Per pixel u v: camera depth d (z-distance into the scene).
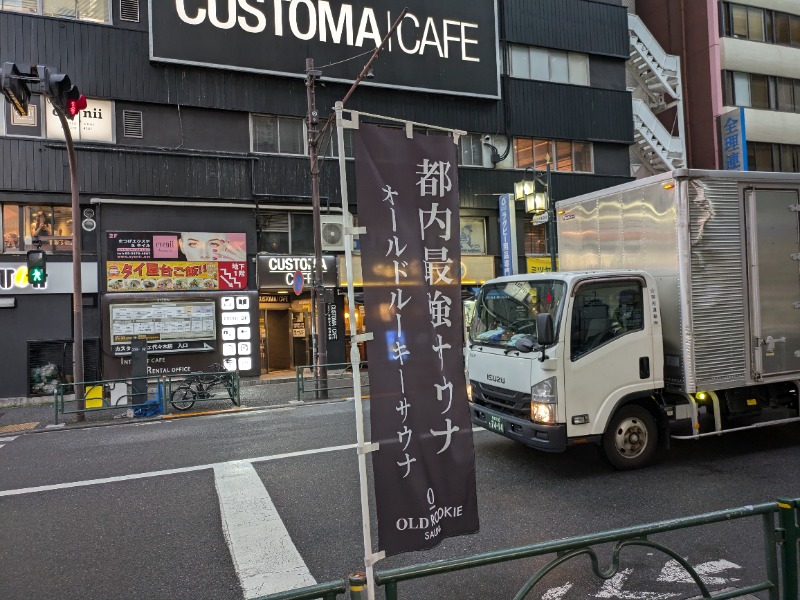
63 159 15.23
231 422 10.42
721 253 6.26
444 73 18.94
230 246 16.84
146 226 16.08
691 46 25.20
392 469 2.79
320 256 13.89
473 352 7.01
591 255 7.45
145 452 8.20
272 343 19.69
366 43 17.98
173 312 16.08
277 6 17.02
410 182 2.95
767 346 6.43
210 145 16.80
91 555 4.62
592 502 5.40
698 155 24.73
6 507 5.89
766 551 2.77
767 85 25.16
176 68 16.31
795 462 6.49
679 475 6.12
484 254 19.84
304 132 17.92
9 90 8.74
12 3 14.94
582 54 21.72
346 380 16.23
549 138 20.88
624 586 3.81
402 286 2.89
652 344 6.17
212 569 4.30
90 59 15.44
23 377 14.72
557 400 5.72
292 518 5.25
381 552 2.71
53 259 15.10
